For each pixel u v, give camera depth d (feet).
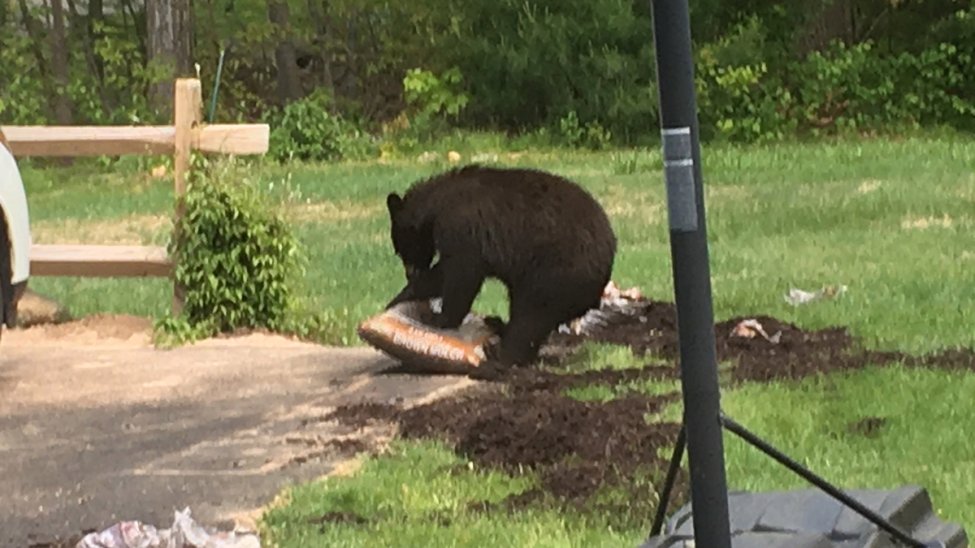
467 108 98.48
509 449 22.21
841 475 20.49
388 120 101.09
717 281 38.17
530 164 79.10
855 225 48.32
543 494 20.04
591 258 27.55
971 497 19.31
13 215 27.71
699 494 12.41
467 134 94.89
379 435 23.76
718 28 99.30
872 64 96.99
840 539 13.70
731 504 14.62
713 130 94.68
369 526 18.75
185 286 34.14
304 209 59.88
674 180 12.04
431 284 28.81
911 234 45.68
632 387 26.35
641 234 48.65
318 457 22.62
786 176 65.82
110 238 52.47
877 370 26.96
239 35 98.78
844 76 96.78
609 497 19.80
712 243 45.57
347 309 36.50
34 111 92.79
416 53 99.71
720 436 12.41
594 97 92.22
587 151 90.07
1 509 20.26
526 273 27.61
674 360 29.09
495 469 21.38
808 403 24.70
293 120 86.12
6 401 27.37
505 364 27.81
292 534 18.49
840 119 95.45
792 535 13.58
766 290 36.40
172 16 93.30
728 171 69.15
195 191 33.88
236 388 27.94
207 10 101.19
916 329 30.86
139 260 34.58
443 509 19.60
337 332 34.01
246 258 33.96
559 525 18.53
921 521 14.53
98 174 80.84
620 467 21.06
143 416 25.90
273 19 101.60
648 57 93.25
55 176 79.71
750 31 95.96
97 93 99.04
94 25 98.73
